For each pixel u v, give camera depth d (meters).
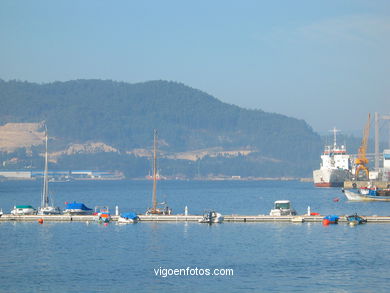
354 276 171.88
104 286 162.25
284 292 156.50
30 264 188.25
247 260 193.25
